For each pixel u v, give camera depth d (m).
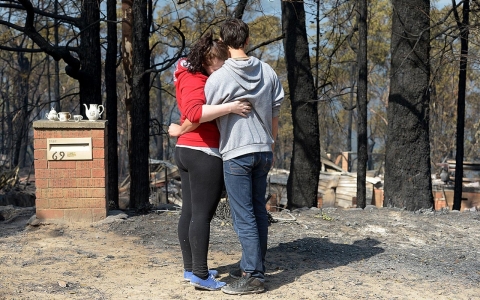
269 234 6.69
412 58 9.52
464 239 6.86
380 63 38.34
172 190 21.34
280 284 4.70
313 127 13.48
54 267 5.15
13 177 17.97
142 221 7.10
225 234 6.58
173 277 4.84
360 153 12.82
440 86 28.91
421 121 9.56
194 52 4.20
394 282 4.90
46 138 6.78
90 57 13.14
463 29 11.04
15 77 35.28
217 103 4.14
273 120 4.37
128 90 11.86
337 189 25.05
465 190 19.72
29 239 6.26
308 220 7.53
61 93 43.69
